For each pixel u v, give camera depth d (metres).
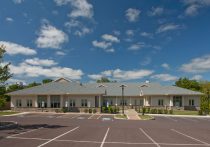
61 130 26.34
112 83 76.25
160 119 44.44
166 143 19.53
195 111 63.59
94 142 19.19
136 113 55.09
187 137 23.11
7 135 22.03
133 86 74.06
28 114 52.00
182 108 66.81
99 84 75.88
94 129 27.75
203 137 23.28
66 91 61.12
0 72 28.56
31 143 18.17
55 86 63.97
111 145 18.12
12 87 87.25
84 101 60.91
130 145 18.34
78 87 63.19
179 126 33.19
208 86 89.12
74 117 45.19
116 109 58.06
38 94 61.00
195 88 100.56
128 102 70.88
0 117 44.16
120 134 24.08
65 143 18.45
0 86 28.97
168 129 29.50
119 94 70.81
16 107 62.34
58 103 61.69
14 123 31.55
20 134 22.80
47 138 20.61
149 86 73.62
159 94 67.06
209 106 56.47
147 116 48.38
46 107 61.59
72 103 61.19
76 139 20.41
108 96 71.06
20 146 17.00
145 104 68.69
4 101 29.67
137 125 33.34
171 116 51.75
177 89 69.06
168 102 67.69
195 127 32.28
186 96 67.25
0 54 28.77
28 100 62.25
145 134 24.55
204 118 47.97
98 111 58.91
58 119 40.50
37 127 28.88
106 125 32.41
